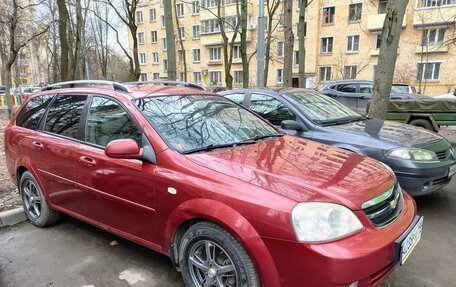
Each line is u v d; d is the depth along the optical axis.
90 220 3.43
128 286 2.91
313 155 2.97
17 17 15.05
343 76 30.30
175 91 3.62
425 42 26.62
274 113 5.31
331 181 2.43
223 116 3.52
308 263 2.07
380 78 6.86
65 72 9.91
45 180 3.79
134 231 3.01
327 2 30.22
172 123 3.08
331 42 30.73
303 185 2.33
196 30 39.50
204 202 2.41
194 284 2.60
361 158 3.09
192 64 40.56
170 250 2.73
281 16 25.44
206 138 3.07
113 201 3.09
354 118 5.44
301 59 13.88
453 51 25.70
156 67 44.09
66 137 3.60
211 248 2.48
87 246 3.59
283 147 3.13
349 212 2.21
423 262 3.20
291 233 2.10
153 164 2.78
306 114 5.03
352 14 29.39
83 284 2.94
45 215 3.93
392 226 2.38
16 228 4.06
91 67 45.22
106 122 3.27
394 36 6.61
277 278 2.17
